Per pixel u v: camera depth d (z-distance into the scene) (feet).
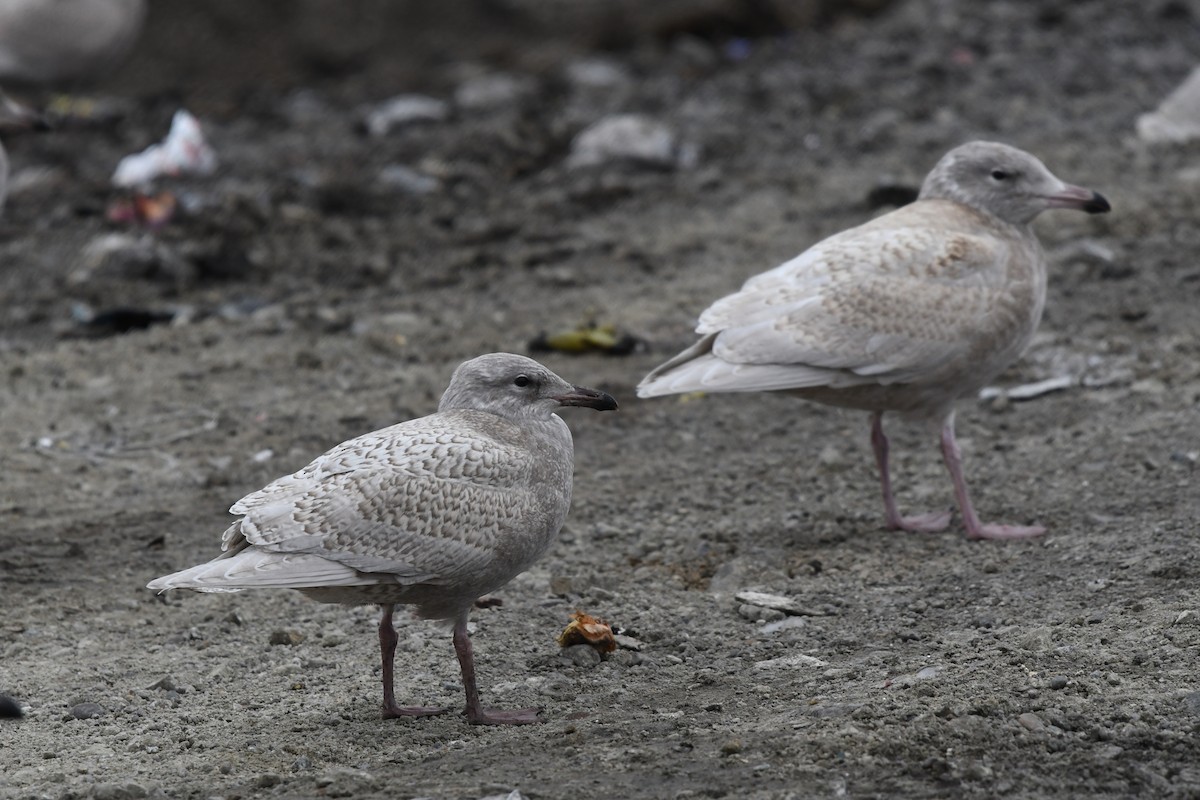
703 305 56.39
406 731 29.58
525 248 64.49
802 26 99.04
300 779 27.17
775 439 46.19
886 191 65.57
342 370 52.70
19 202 71.97
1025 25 93.61
